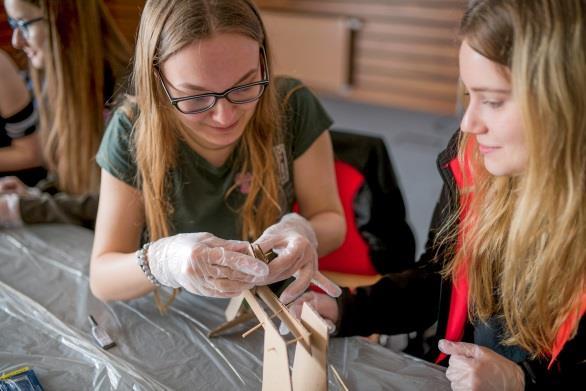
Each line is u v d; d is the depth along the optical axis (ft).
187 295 3.69
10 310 3.51
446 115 14.96
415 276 3.73
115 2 8.06
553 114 2.39
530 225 2.68
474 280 3.35
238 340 3.27
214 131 3.27
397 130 14.12
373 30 15.12
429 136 13.76
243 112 3.27
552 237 2.70
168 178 3.73
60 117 5.39
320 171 4.27
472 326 3.61
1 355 3.12
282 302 2.90
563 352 3.00
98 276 3.56
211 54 2.97
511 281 3.03
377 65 15.46
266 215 3.96
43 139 5.89
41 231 4.51
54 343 3.23
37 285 3.78
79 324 3.41
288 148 4.13
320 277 3.18
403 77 15.21
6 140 6.19
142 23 3.20
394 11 14.62
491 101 2.53
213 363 3.10
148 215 3.73
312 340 2.47
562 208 2.59
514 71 2.39
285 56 16.47
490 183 3.20
